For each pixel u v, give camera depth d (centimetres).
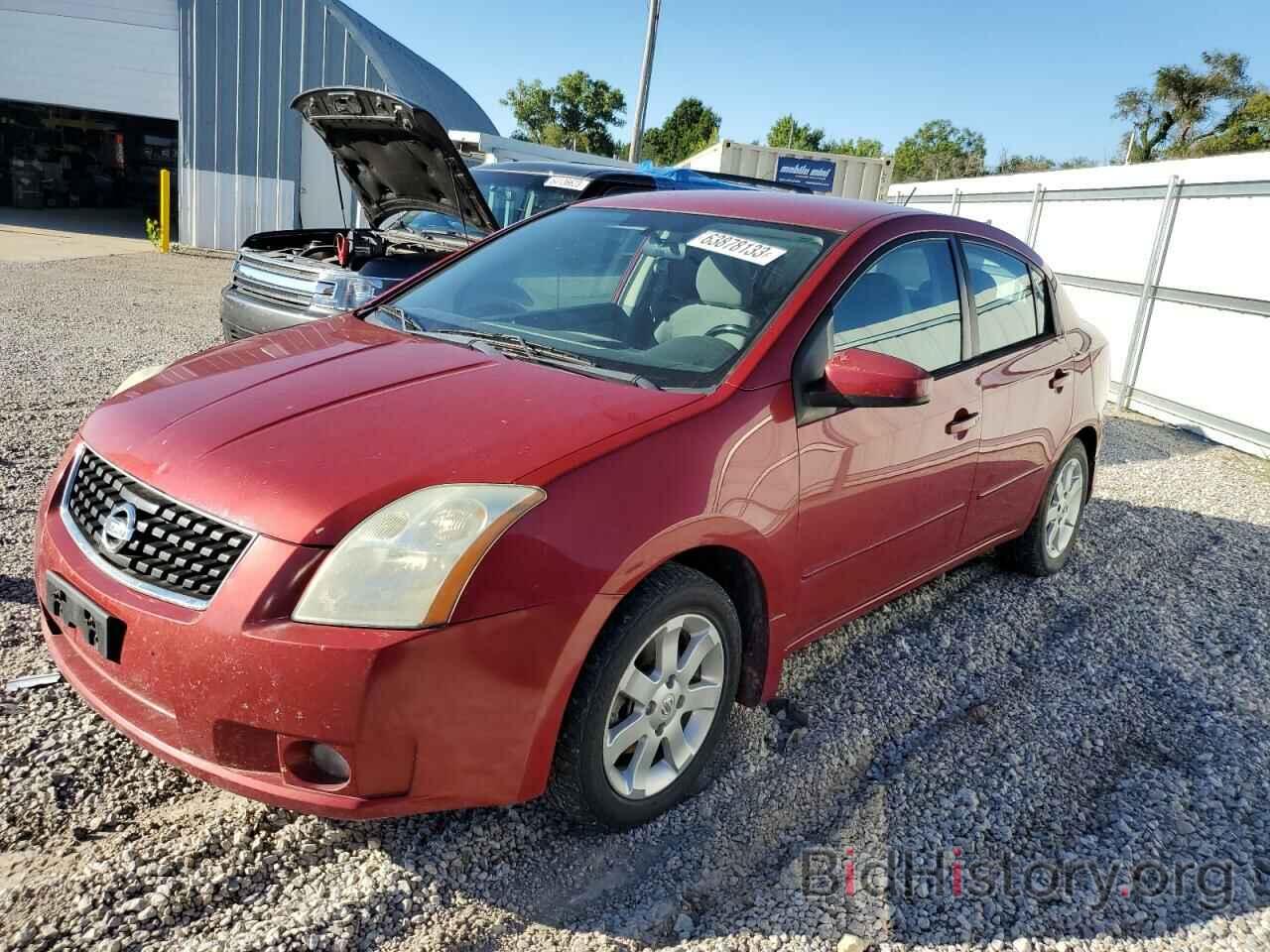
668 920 231
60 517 250
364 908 222
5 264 1349
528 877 240
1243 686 375
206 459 224
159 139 2667
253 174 1764
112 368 726
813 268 308
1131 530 565
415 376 269
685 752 264
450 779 214
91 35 1786
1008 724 333
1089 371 458
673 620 246
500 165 912
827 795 285
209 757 209
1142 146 4372
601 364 286
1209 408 879
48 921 207
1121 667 383
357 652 198
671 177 970
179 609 209
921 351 337
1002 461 388
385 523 207
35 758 258
